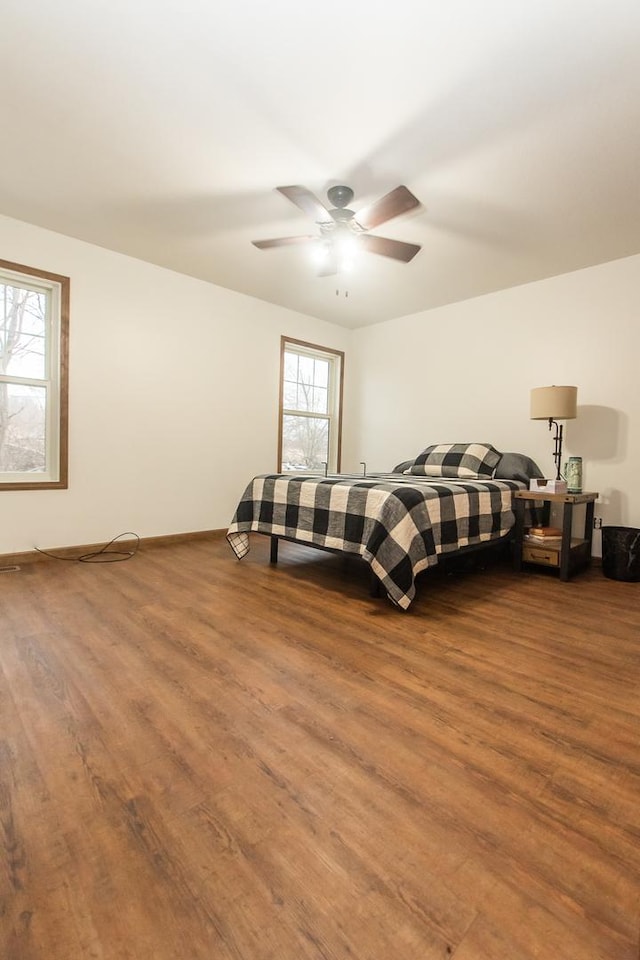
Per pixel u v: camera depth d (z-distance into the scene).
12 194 2.63
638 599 2.56
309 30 1.55
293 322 4.67
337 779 1.11
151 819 0.97
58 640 1.87
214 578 2.80
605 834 0.95
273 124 2.01
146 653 1.76
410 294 4.10
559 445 3.49
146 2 1.47
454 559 3.21
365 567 3.13
